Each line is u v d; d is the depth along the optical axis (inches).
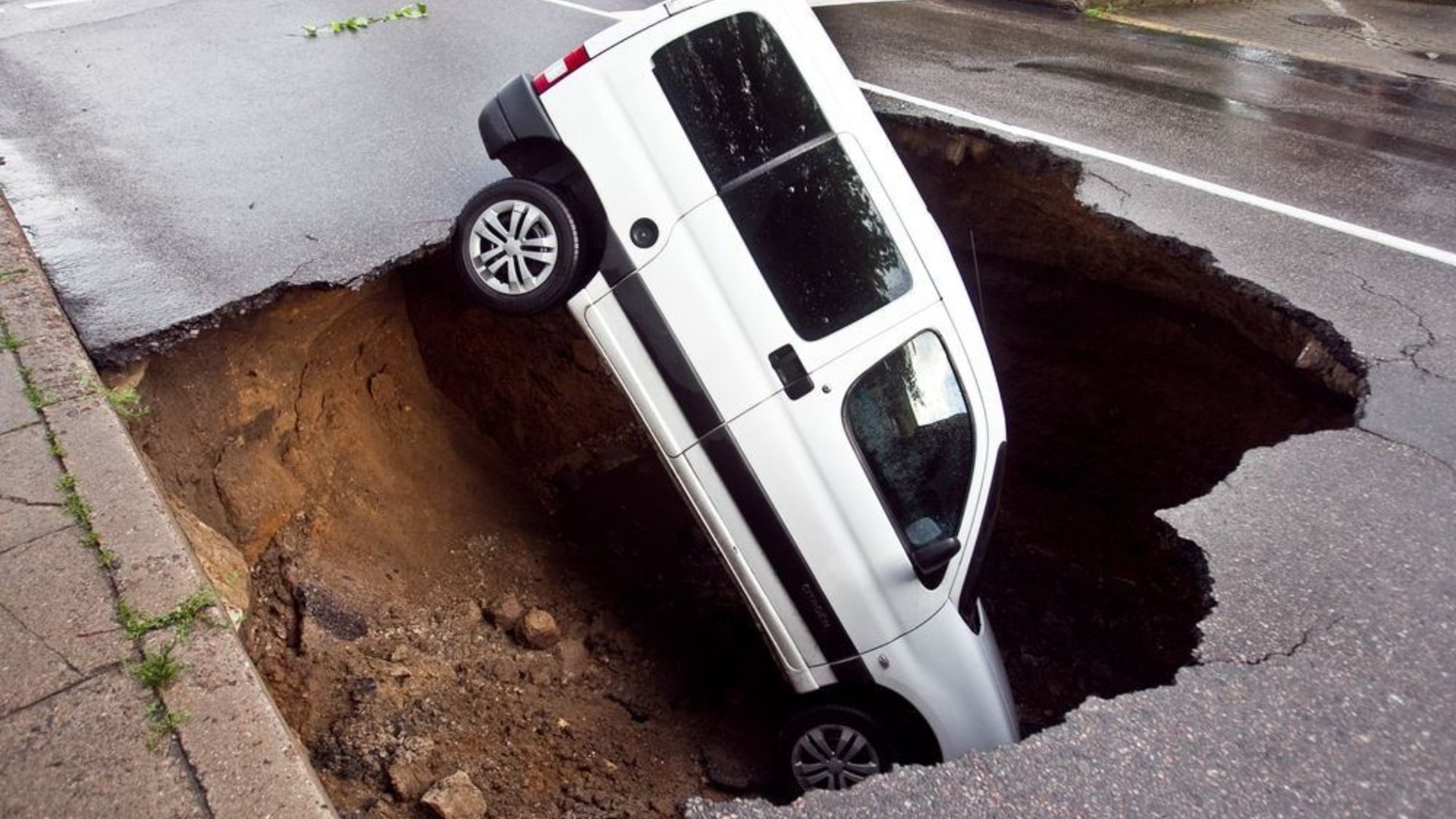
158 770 100.0
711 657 212.5
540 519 245.6
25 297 168.7
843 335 162.9
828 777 171.2
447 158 243.1
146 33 341.7
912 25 390.9
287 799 99.0
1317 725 119.8
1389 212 242.2
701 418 166.7
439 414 242.1
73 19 356.5
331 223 209.5
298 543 182.7
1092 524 281.3
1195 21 433.4
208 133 256.5
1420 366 185.0
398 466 217.8
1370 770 114.9
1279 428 221.5
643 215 166.4
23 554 120.5
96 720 103.9
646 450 282.4
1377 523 149.7
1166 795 111.7
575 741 179.3
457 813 149.3
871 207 167.8
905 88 306.2
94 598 116.0
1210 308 235.9
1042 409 296.2
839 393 161.8
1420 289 208.5
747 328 163.3
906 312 166.1
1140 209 237.8
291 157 242.5
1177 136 282.4
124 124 261.3
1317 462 161.9
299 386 198.1
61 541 122.7
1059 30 396.8
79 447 136.8
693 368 166.1
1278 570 141.6
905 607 163.9
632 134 166.4
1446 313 200.2
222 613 116.9
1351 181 258.8
